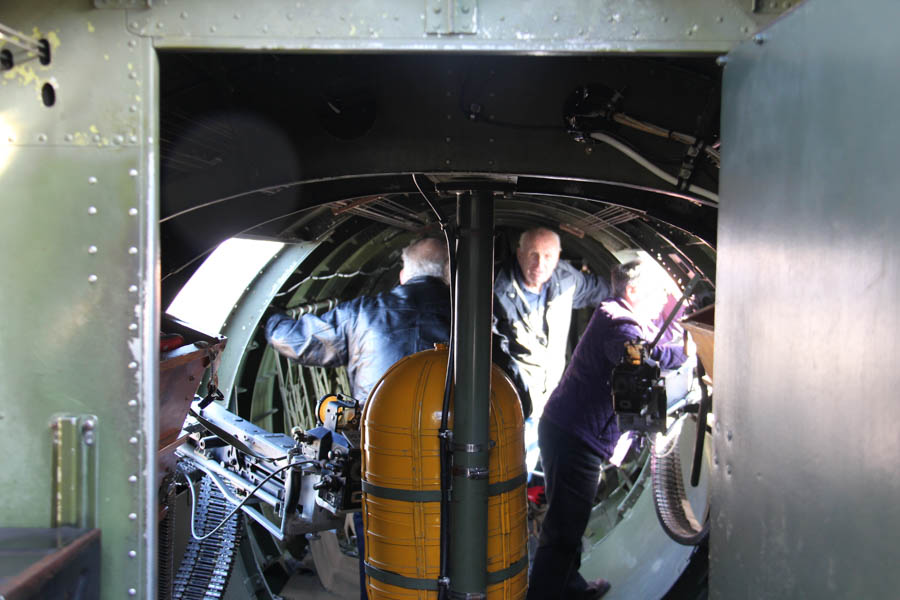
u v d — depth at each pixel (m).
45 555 1.63
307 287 6.49
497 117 3.08
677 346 5.00
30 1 1.82
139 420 1.81
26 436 1.81
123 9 1.82
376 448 3.10
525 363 7.15
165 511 3.34
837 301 1.33
